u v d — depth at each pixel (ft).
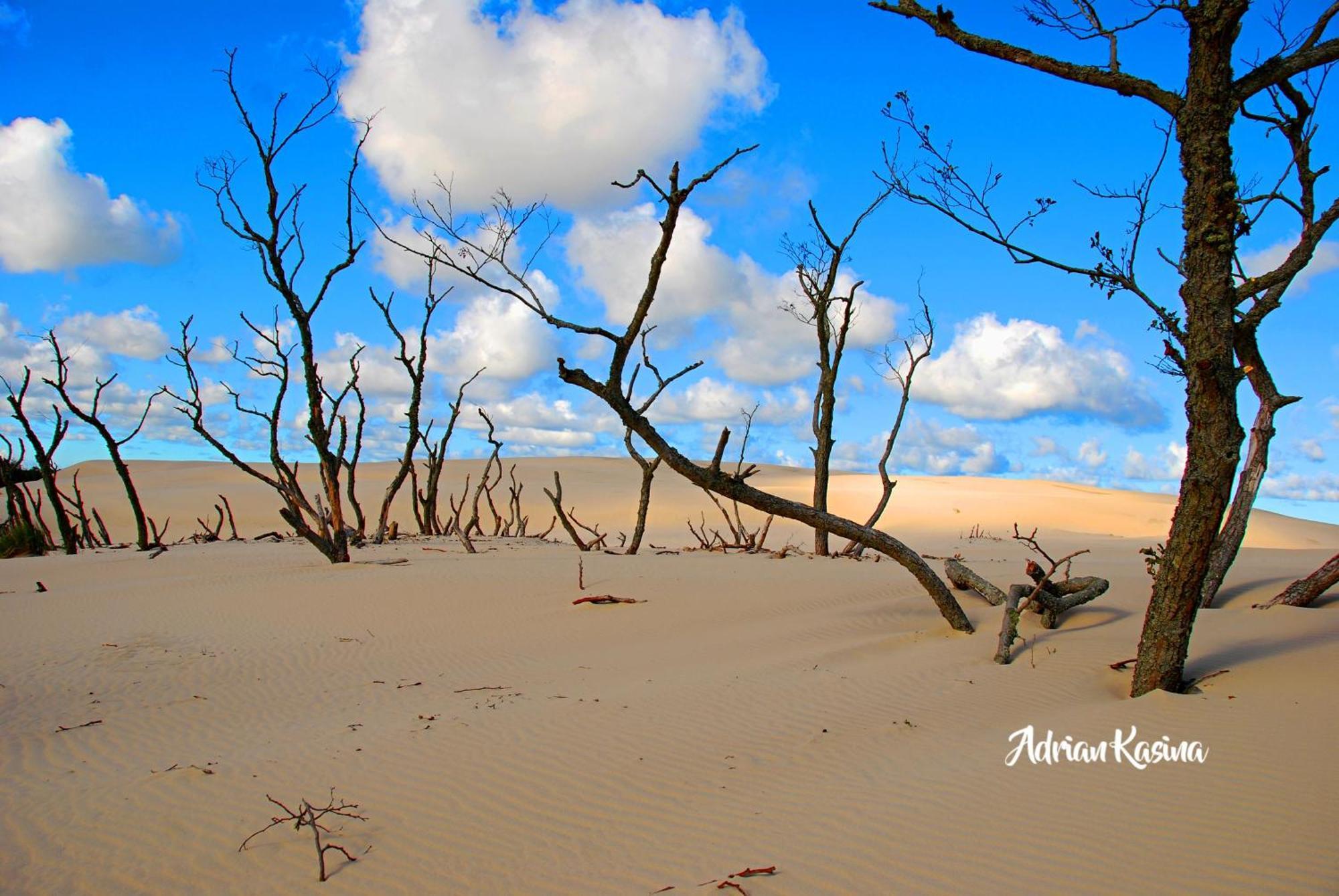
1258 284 24.81
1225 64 23.71
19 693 31.09
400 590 49.39
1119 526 161.17
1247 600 40.93
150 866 17.89
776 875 16.39
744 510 167.43
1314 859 15.81
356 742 24.94
